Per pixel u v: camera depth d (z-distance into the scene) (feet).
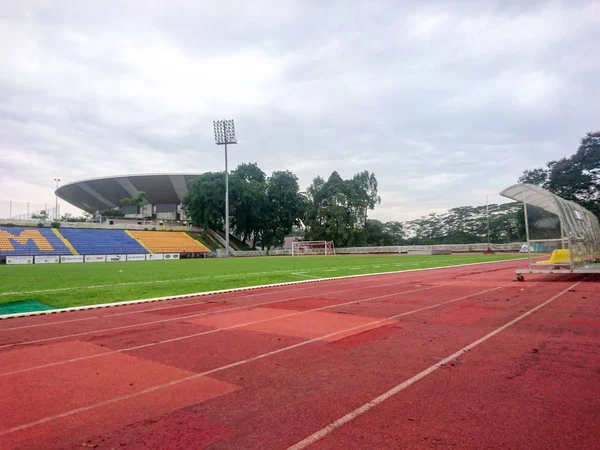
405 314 28.96
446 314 28.50
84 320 29.71
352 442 10.16
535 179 157.99
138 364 17.78
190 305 36.76
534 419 11.23
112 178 274.36
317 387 14.28
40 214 228.02
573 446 9.68
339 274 69.87
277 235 240.73
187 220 246.88
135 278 62.90
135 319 29.84
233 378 15.57
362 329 24.08
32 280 60.03
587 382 14.03
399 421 11.32
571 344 19.24
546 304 31.63
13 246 149.38
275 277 63.21
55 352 20.20
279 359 18.08
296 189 241.35
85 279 61.46
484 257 137.08
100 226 200.23
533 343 19.65
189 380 15.47
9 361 18.60
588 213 66.08
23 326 27.50
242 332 24.14
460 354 18.08
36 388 14.87
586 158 134.00
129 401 13.43
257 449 9.95
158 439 10.65
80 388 14.79
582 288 41.22
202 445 10.25
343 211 225.97
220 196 212.43
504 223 270.87
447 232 303.68
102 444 10.45
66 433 11.15
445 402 12.59
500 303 32.96
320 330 24.13
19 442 10.65
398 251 211.82
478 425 10.94
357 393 13.58
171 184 277.85
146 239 194.49
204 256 188.65
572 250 49.08
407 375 15.34
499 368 15.87
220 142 197.06
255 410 12.41
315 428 11.04
